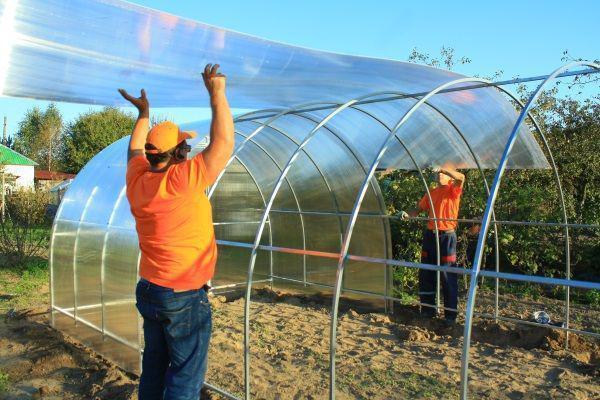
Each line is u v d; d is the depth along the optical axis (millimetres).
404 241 9562
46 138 51656
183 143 3193
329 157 8023
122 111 45031
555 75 3816
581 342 6316
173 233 3084
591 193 9578
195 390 3244
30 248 12883
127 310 5375
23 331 6883
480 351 6105
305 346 6281
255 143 8367
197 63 3654
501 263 9758
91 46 3148
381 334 6797
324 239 8758
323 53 3807
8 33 2867
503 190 9062
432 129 6441
